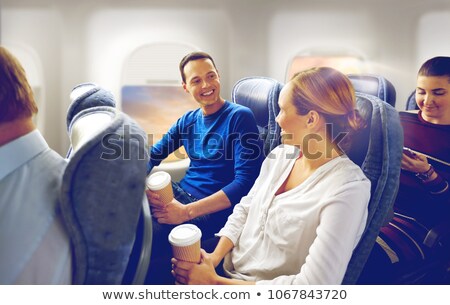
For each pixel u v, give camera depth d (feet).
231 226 3.97
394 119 3.29
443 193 4.70
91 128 2.98
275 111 4.87
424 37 6.68
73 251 2.48
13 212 2.32
